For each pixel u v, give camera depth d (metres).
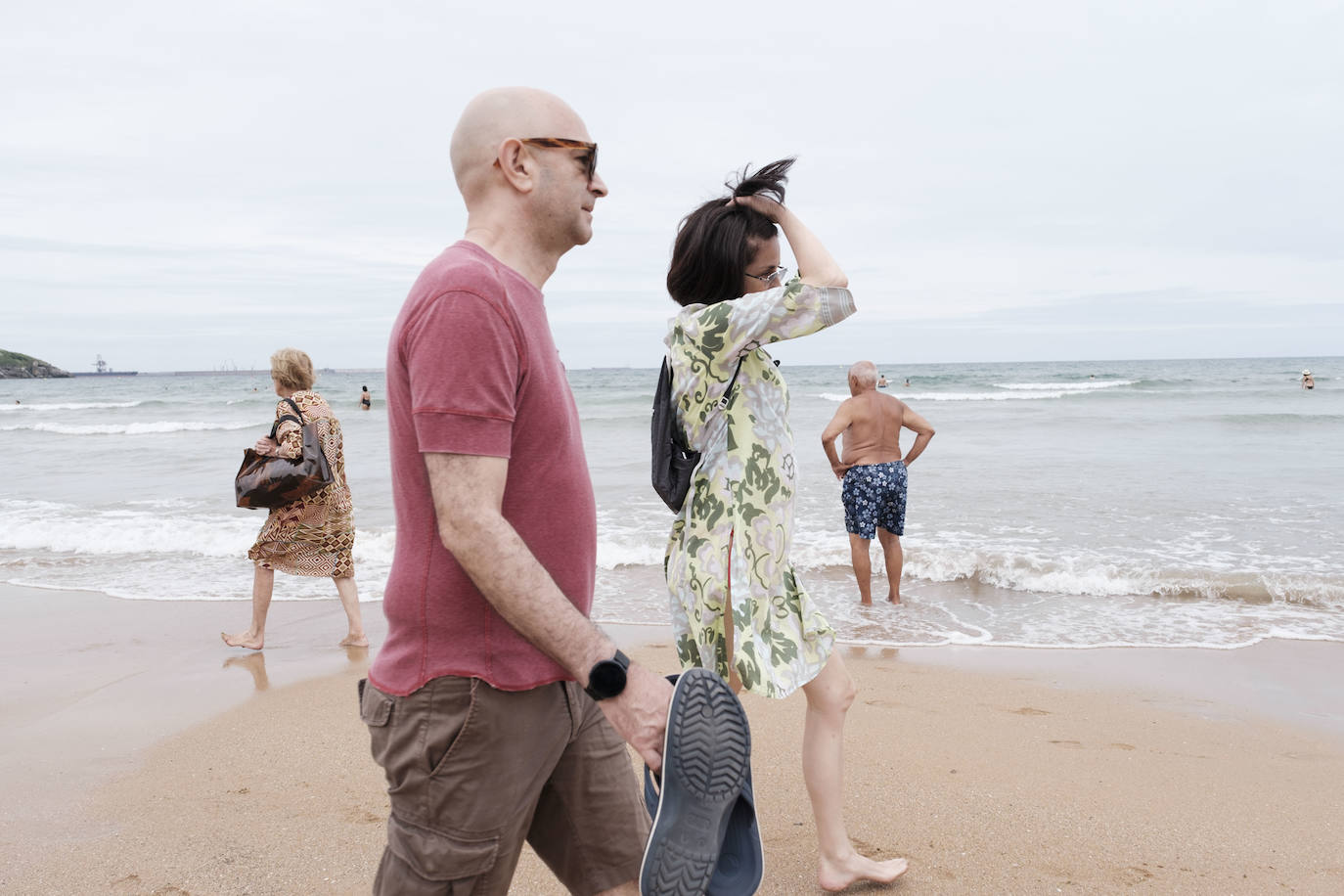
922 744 3.91
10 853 2.97
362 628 5.78
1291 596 6.63
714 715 1.38
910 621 6.19
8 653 5.44
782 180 2.34
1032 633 5.88
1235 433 17.67
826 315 2.12
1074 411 23.88
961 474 12.32
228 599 6.77
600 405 30.30
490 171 1.49
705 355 2.20
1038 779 3.53
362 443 18.06
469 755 1.41
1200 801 3.33
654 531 8.84
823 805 2.64
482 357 1.31
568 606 1.34
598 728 1.64
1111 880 2.75
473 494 1.29
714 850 1.36
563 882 1.72
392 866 1.48
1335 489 10.82
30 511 10.61
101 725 4.23
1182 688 4.78
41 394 56.25
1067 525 8.93
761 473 2.27
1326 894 2.68
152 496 11.72
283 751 3.87
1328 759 3.78
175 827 3.14
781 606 2.32
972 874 2.78
